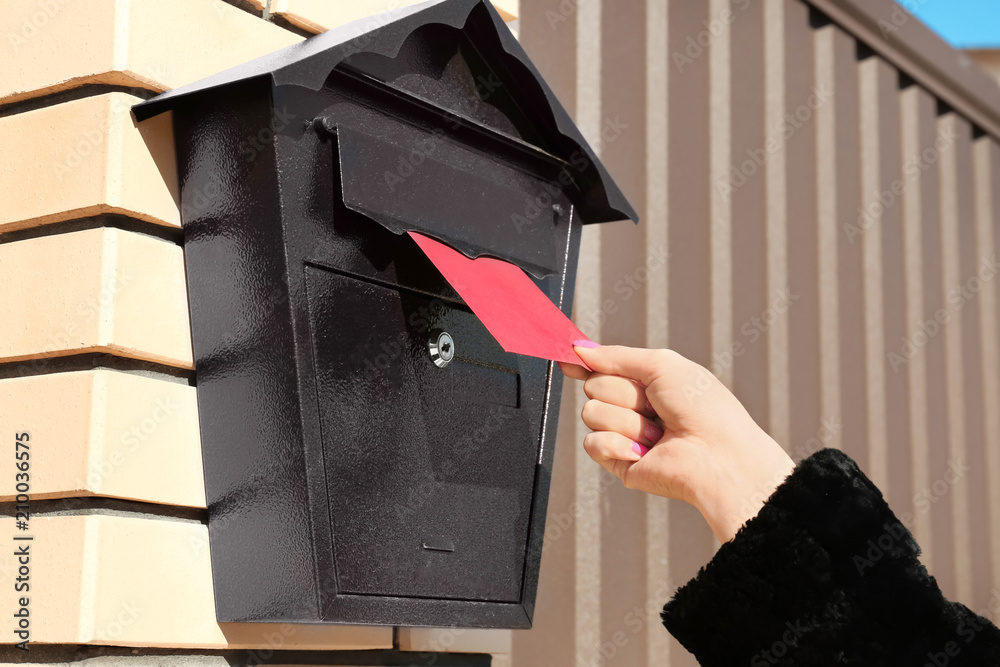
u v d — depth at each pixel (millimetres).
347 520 1180
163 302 1218
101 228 1195
